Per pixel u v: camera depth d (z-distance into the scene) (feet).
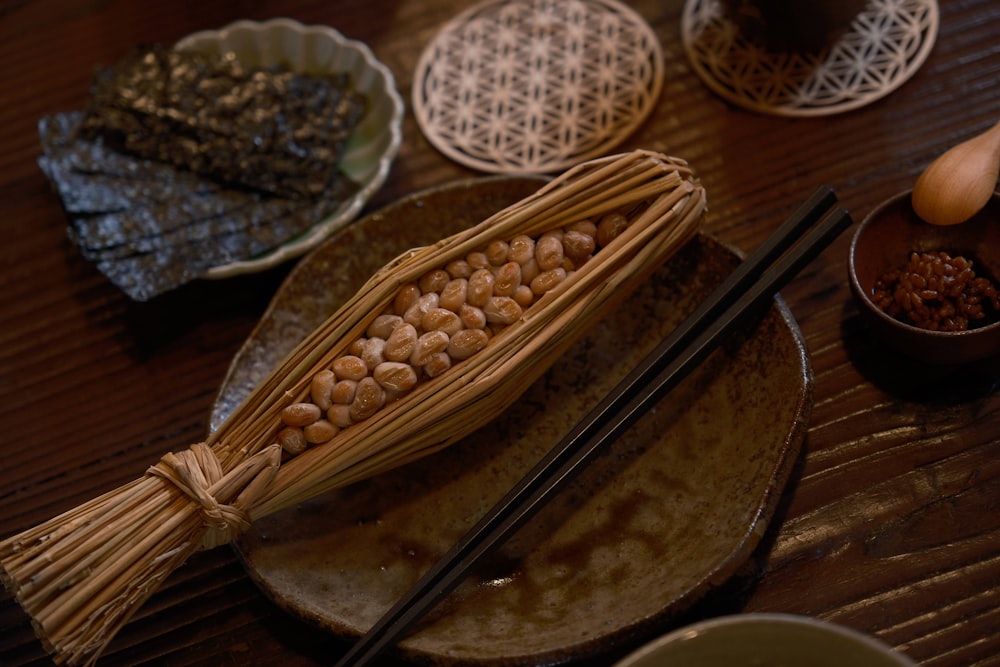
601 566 1.72
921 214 1.78
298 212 2.06
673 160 1.76
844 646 1.44
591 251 1.75
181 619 1.80
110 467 1.95
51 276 2.14
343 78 2.18
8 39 2.41
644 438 1.80
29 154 2.26
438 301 1.73
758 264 1.73
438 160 2.14
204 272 1.97
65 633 1.61
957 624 1.66
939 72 2.04
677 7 2.20
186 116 2.12
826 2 1.96
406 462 1.77
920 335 1.71
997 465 1.74
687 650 1.47
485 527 1.67
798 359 1.71
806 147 2.03
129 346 2.05
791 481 1.78
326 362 1.72
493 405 1.76
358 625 1.67
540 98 2.15
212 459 1.70
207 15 2.37
